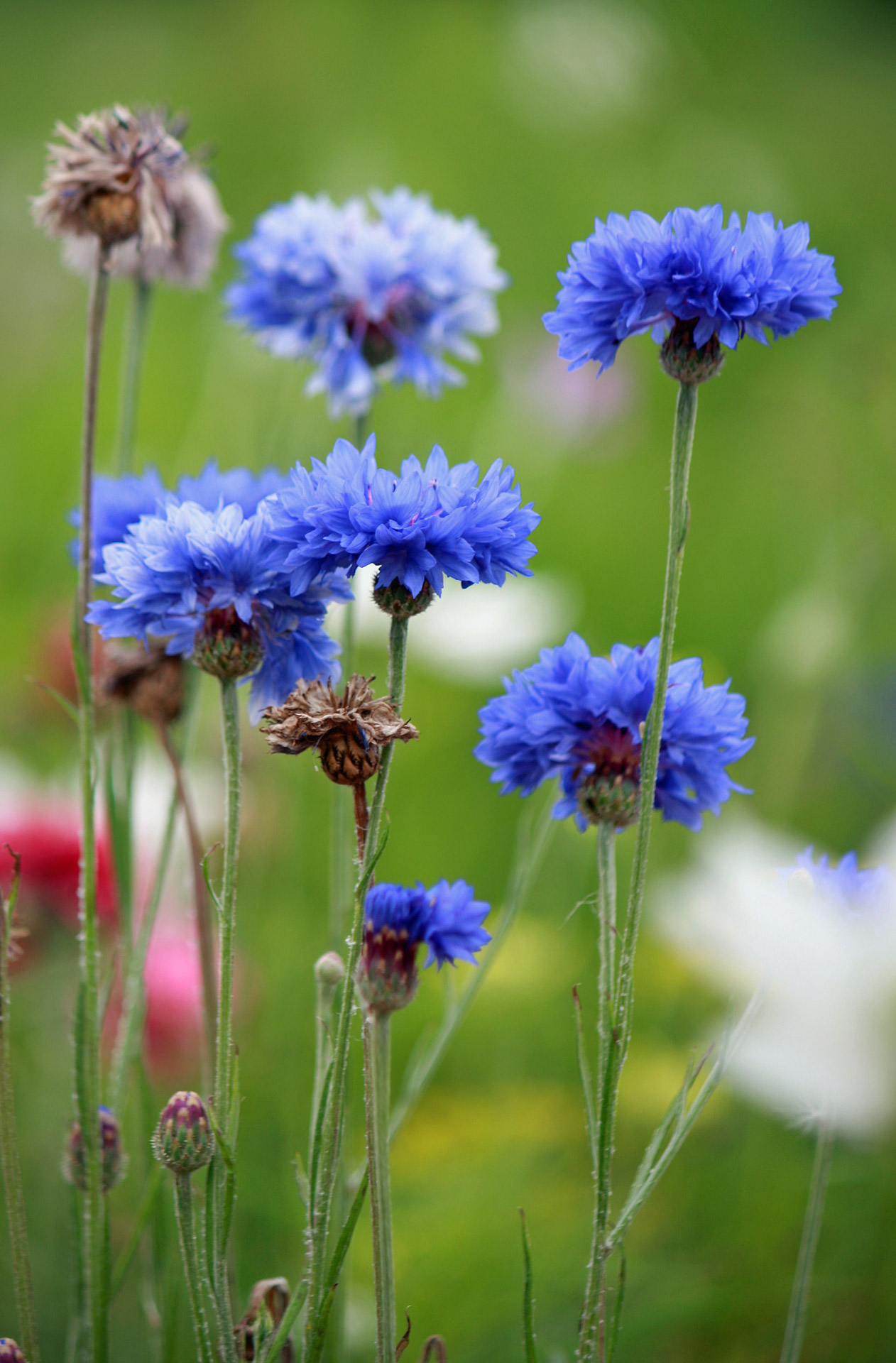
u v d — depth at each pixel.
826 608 1.11
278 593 0.59
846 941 0.57
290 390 1.13
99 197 0.63
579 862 1.03
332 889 0.68
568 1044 0.91
